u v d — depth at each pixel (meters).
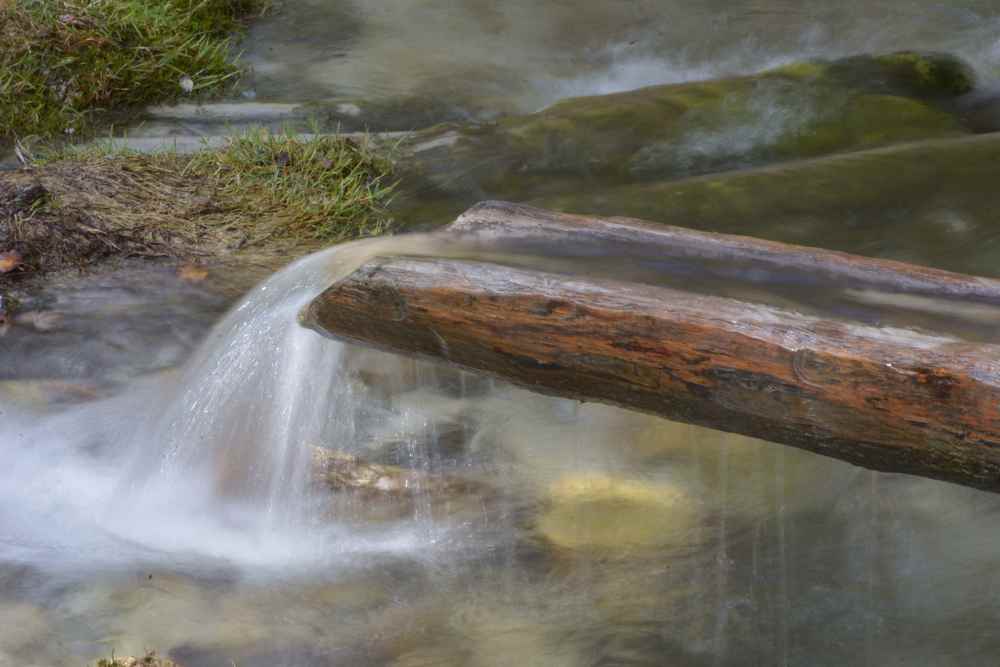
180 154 5.36
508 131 5.83
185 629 3.66
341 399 4.22
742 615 3.70
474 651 3.61
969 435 3.30
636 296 3.50
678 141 5.68
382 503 3.99
